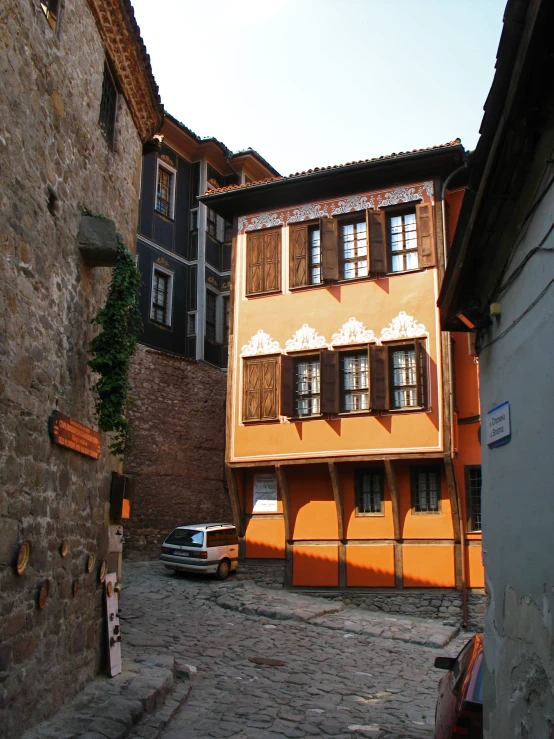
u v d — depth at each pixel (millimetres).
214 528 18266
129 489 9609
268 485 17906
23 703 6008
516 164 4609
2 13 5887
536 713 4156
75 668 7441
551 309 4203
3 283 5812
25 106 6414
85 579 7898
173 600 15398
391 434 16172
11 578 5816
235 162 25297
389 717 8375
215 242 24875
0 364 5691
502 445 5273
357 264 17562
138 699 7379
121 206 10070
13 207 6066
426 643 13312
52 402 6973
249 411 17750
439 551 15977
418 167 17062
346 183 17844
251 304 18422
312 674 10516
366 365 16922
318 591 16812
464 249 5500
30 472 6289
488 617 5531
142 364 21375
